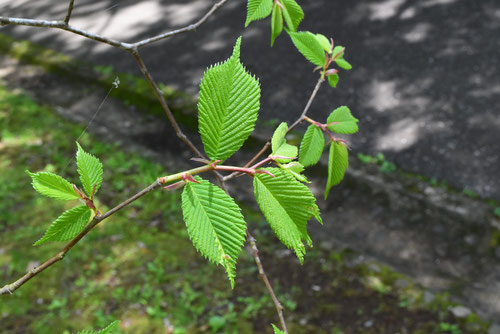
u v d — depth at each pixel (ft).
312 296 12.45
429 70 20.01
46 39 25.46
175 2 28.09
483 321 11.53
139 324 11.75
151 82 3.28
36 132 18.49
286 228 1.90
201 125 1.81
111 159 17.07
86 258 13.42
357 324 11.68
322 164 15.89
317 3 25.79
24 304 12.14
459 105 18.06
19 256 13.34
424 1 24.56
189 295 12.50
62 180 1.92
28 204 15.12
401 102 18.58
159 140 18.21
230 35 24.49
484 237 13.50
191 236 1.71
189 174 1.80
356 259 13.26
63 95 21.24
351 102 18.88
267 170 1.92
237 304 12.31
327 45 3.73
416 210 14.43
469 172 15.43
